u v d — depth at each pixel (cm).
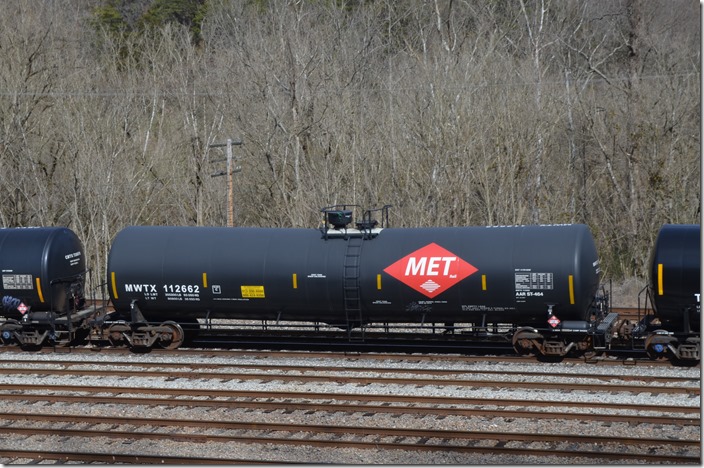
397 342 8038
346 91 13812
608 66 17288
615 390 6228
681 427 5353
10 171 14138
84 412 6100
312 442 5222
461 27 16050
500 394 6222
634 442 5047
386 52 18138
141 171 14800
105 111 15300
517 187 13075
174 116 17500
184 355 7806
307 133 13888
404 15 17125
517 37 16638
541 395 6166
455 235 7281
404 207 13200
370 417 5756
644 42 15275
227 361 7544
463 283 7081
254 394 6331
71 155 14188
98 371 7150
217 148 15825
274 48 14712
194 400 6175
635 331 7162
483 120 13075
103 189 13700
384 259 7294
